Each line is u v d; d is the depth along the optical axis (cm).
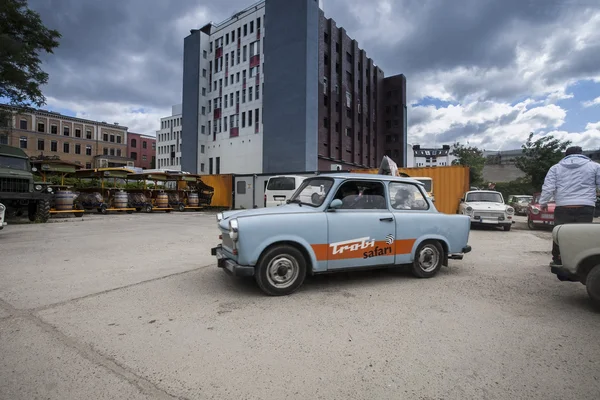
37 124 5909
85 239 928
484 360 281
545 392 237
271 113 3422
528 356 288
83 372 259
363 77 4300
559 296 452
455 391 238
